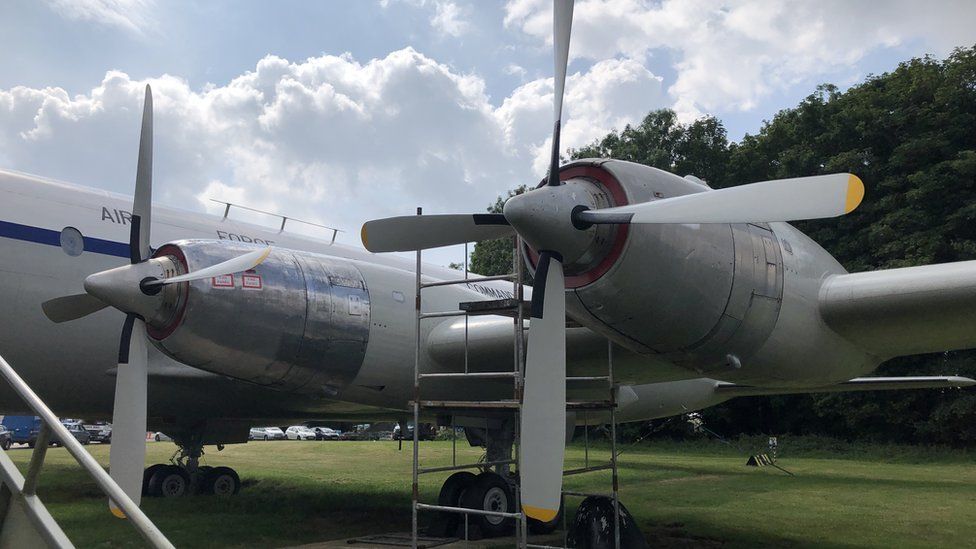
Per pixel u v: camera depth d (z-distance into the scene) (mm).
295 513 8891
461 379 8164
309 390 7395
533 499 5004
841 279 6062
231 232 10180
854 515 9766
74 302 7109
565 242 5020
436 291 8281
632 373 7637
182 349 6637
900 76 26812
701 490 12797
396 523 8469
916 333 6105
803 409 27516
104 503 9242
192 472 10234
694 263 5336
